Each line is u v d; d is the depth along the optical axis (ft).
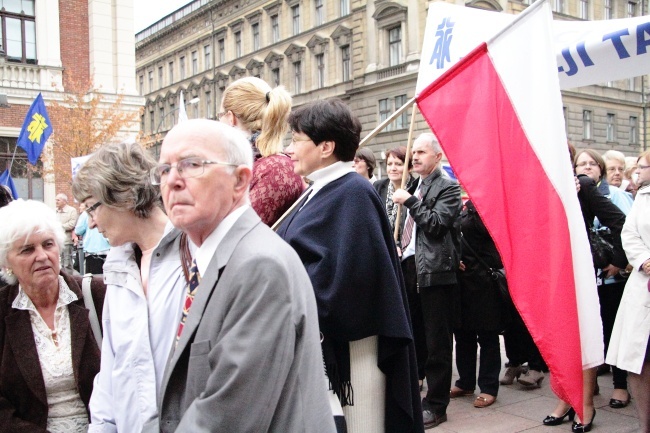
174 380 4.98
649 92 114.83
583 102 103.19
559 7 100.53
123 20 64.18
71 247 38.68
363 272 7.22
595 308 8.40
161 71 164.25
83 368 7.06
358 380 7.52
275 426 4.68
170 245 6.07
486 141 8.85
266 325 4.52
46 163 60.95
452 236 13.51
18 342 6.99
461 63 9.13
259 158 8.64
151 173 5.37
